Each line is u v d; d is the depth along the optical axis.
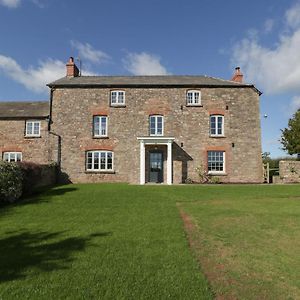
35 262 6.82
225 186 21.72
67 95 27.11
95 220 10.92
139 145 26.42
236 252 7.70
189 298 5.33
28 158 26.77
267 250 7.85
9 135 27.02
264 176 28.30
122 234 9.05
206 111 26.91
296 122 34.44
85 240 8.45
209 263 7.02
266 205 14.08
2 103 30.41
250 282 6.09
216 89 27.14
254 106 27.06
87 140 26.72
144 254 7.36
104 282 5.86
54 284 5.75
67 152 26.62
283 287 5.90
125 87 27.14
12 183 14.84
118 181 26.34
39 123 27.09
